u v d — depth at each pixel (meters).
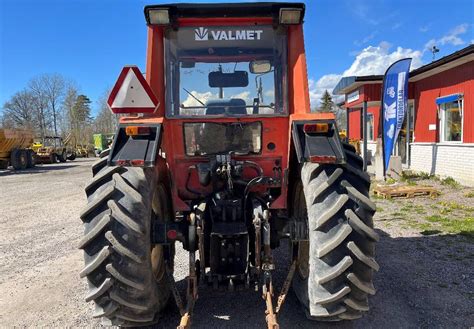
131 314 3.05
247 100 3.77
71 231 7.52
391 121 11.23
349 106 17.22
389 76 11.12
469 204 8.34
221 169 3.54
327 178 3.01
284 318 3.60
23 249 6.32
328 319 3.12
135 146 3.05
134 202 2.93
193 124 3.76
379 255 5.26
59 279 4.91
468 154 10.71
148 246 3.00
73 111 71.31
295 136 3.12
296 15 3.52
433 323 3.49
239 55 3.74
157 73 3.69
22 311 4.02
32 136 26.67
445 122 12.12
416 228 6.57
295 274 3.72
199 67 3.75
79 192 12.84
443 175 12.00
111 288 2.89
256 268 3.20
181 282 4.50
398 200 9.04
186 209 3.87
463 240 5.84
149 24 3.58
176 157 3.80
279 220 3.51
